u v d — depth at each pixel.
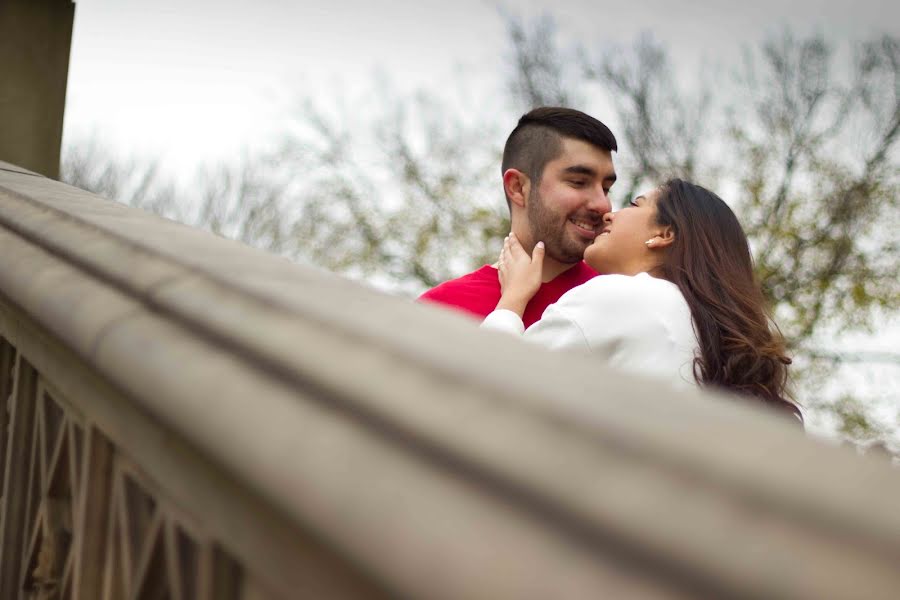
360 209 13.67
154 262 0.60
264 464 0.36
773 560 0.21
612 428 0.26
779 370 1.70
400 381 0.33
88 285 0.65
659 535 0.23
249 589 0.49
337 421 0.34
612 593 0.23
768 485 0.22
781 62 12.65
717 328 1.64
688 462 0.24
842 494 0.22
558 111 2.47
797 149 12.40
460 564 0.26
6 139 2.49
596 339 1.60
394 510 0.29
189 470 0.51
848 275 11.90
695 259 1.72
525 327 2.41
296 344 0.39
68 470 0.93
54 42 2.57
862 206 11.95
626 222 1.84
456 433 0.29
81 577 0.75
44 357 0.86
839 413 11.69
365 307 0.42
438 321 0.39
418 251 13.27
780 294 11.96
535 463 0.27
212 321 0.47
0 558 1.12
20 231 0.90
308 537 0.34
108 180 19.58
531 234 2.49
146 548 0.63
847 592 0.20
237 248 0.65
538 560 0.25
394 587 0.28
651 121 13.14
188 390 0.43
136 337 0.52
